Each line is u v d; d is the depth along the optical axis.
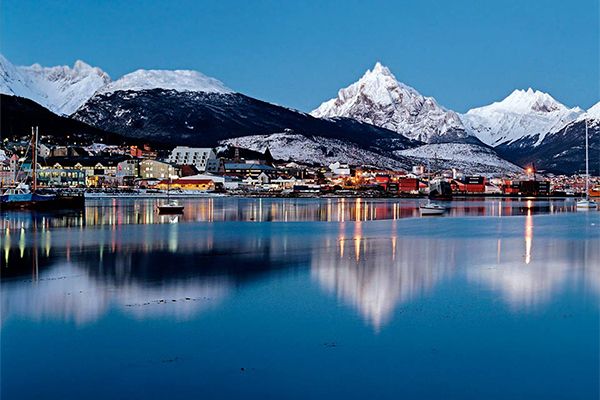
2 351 21.36
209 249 50.50
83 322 24.89
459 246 54.41
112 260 42.81
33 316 25.72
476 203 195.25
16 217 96.44
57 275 35.84
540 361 20.56
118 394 18.03
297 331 23.77
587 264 41.69
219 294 30.41
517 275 36.62
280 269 38.81
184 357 20.86
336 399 17.78
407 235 66.56
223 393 18.14
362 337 23.06
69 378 19.09
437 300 29.12
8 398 17.75
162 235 64.19
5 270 37.72
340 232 70.31
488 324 24.77
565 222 92.88
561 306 27.89
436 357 20.91
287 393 18.14
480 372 19.62
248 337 22.98
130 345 22.00
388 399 17.78
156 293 30.48
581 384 18.73
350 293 30.80
